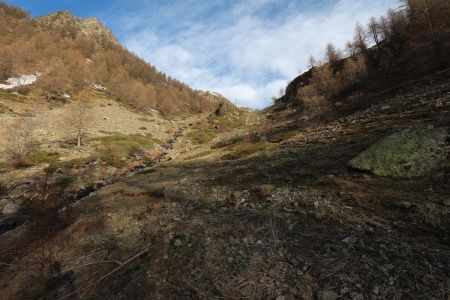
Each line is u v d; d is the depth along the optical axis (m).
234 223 7.50
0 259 9.22
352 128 18.78
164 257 6.42
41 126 42.50
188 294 4.99
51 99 68.31
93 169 27.38
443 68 31.33
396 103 22.17
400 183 7.67
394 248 5.00
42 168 26.47
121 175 27.70
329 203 7.59
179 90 151.12
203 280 5.25
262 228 6.82
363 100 30.80
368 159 9.24
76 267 7.11
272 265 5.24
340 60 70.31
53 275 7.04
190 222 8.32
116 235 8.89
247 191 10.63
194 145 44.81
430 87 23.44
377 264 4.66
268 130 37.03
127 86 103.88
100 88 99.62
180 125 80.44
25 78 78.44
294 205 7.99
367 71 51.53
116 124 56.88
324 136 19.25
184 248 6.65
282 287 4.64
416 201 6.43
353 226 6.09
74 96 78.50
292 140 22.17
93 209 12.59
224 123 68.62
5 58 77.12
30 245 9.08
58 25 153.38
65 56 106.31
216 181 13.98
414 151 8.51
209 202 10.48
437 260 4.45
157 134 58.06
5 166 26.62
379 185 7.92
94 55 139.25
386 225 5.85
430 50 36.78
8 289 7.00
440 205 5.97
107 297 5.50
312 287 4.48
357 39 65.44
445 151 8.12
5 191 20.73
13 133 32.09
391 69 44.66
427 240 5.03
